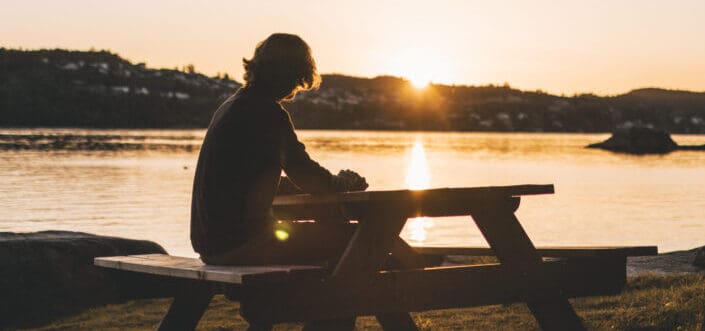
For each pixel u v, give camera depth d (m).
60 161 90.31
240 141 3.65
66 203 44.41
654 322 6.21
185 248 25.44
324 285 3.55
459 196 3.91
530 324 6.50
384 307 3.72
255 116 3.67
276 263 3.73
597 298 7.45
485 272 4.02
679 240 30.05
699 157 130.88
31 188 54.84
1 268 7.81
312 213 4.36
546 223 36.88
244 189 3.64
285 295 3.46
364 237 3.69
